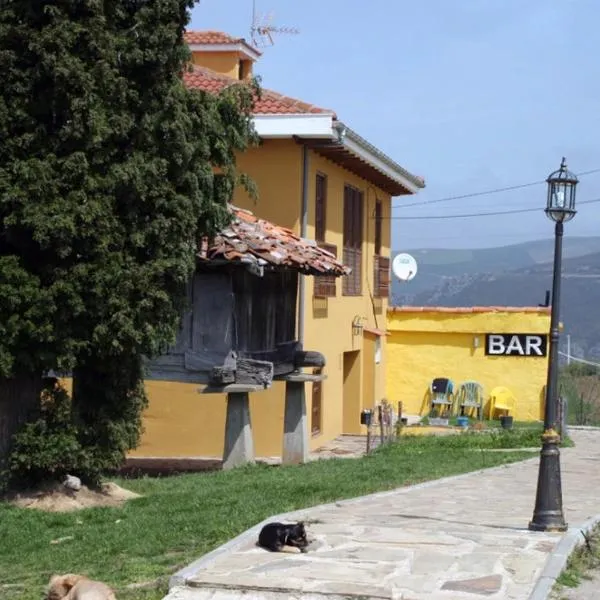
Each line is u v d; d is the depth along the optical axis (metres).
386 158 25.69
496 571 8.84
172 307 12.50
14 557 10.03
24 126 11.62
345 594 8.10
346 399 28.16
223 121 13.27
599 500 13.95
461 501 13.29
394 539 10.12
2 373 11.80
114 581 8.82
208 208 12.87
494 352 31.75
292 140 21.75
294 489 13.74
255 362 16.16
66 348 11.87
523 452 20.75
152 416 21.14
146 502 12.81
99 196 11.70
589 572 9.21
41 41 11.41
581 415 31.42
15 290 11.59
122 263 11.91
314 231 22.86
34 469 12.53
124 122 11.77
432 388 31.83
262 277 17.19
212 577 8.53
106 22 11.85
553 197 10.77
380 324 30.78
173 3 11.92
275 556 9.32
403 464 17.97
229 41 24.20
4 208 11.48
